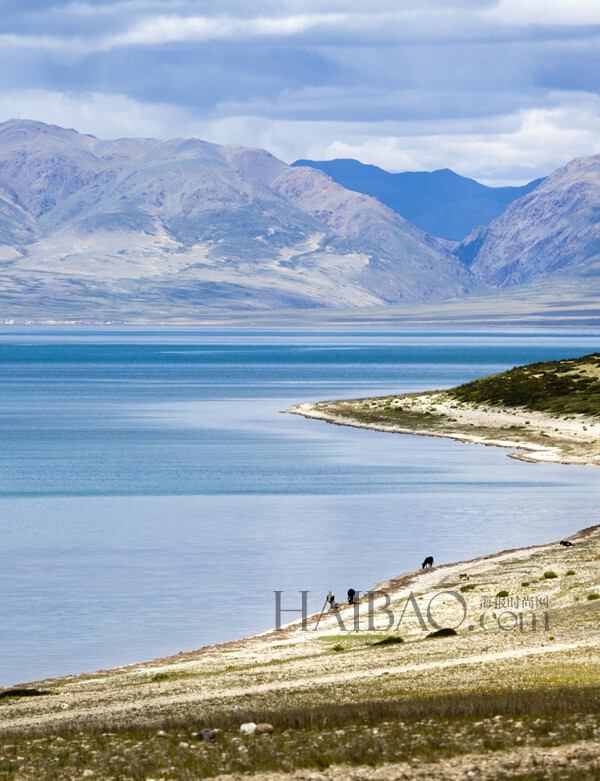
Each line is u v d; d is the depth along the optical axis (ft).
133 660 381.81
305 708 228.63
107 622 436.76
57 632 423.64
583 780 144.77
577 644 311.06
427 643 339.98
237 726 211.20
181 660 361.92
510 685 246.27
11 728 236.43
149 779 166.30
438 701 222.69
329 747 181.78
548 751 165.89
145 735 207.51
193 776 164.86
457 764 161.48
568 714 197.36
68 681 337.11
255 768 167.43
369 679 276.21
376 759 167.94
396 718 205.67
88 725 229.04
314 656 339.16
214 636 415.85
